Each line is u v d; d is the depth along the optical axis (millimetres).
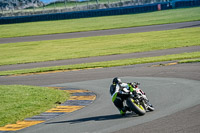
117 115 38281
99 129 32375
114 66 90812
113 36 188000
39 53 149125
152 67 80938
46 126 36531
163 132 28609
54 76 84062
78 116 40094
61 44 176250
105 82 67375
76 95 56156
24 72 95375
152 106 38344
